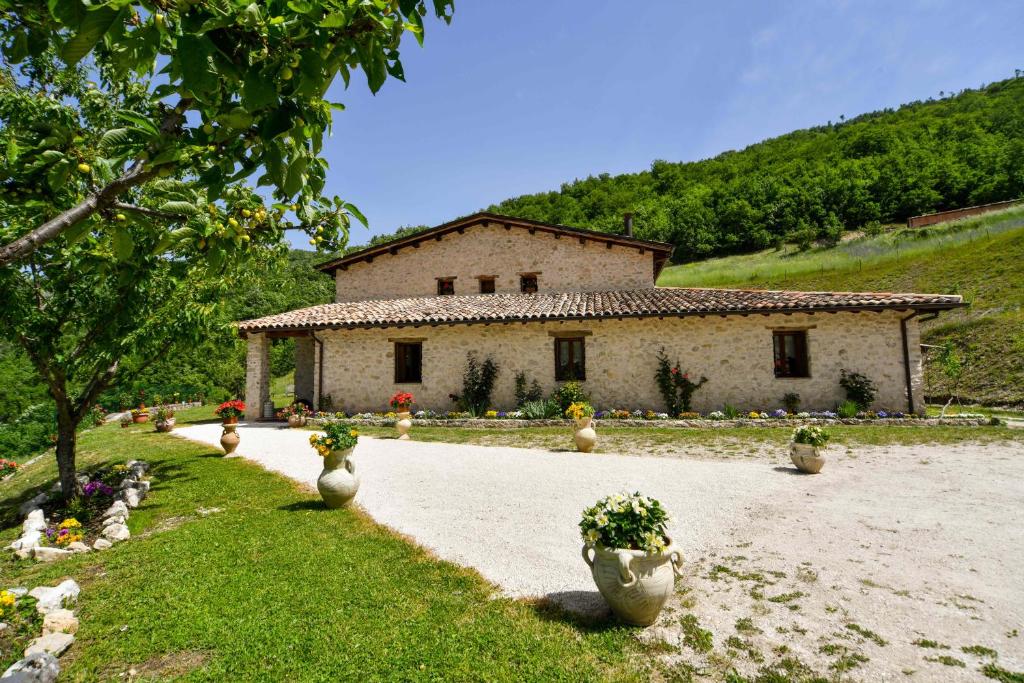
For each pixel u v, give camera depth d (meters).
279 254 5.55
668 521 3.57
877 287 27.89
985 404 15.74
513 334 15.17
